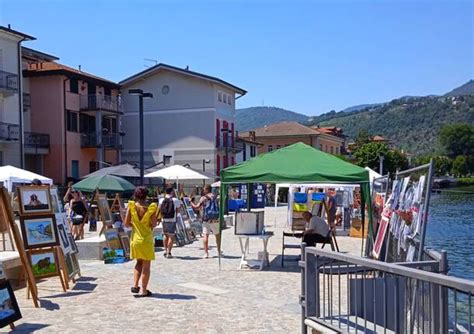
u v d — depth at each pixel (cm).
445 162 9369
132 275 1148
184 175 2492
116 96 4841
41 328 727
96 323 752
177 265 1292
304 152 1281
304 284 593
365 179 1187
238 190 4031
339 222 2272
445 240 2316
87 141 4359
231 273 1176
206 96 4828
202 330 718
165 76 4906
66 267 993
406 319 522
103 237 1491
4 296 704
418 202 628
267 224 2753
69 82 4219
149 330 718
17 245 857
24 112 4131
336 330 543
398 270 444
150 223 930
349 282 559
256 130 8025
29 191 930
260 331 713
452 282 384
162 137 4912
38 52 4347
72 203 1875
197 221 2023
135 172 2748
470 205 4850
